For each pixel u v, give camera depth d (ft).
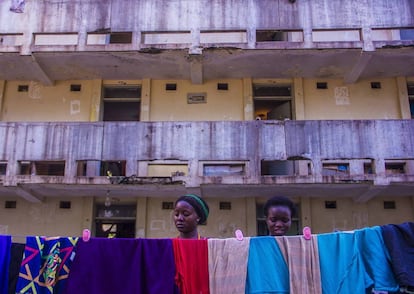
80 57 43.34
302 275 13.35
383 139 40.14
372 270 13.41
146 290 12.98
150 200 44.39
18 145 41.11
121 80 47.21
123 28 43.09
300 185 39.99
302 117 45.32
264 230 43.96
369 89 46.65
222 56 42.93
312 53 42.42
